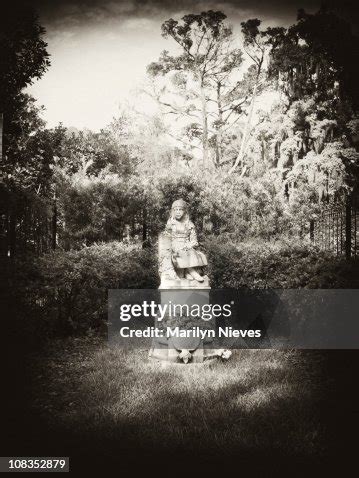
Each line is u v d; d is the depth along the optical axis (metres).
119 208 14.29
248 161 19.72
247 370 6.43
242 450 4.22
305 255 9.12
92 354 7.43
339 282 7.70
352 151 17.69
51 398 5.55
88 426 4.74
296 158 18.33
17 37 12.18
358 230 12.06
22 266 8.17
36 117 16.48
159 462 4.07
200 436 4.53
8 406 5.28
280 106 19.39
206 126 20.78
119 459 4.13
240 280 9.20
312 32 17.16
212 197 14.26
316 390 5.62
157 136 20.25
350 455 4.12
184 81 20.50
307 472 3.87
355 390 5.59
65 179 15.90
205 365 6.71
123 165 19.11
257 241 10.98
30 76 12.63
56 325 8.44
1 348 6.71
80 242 14.09
